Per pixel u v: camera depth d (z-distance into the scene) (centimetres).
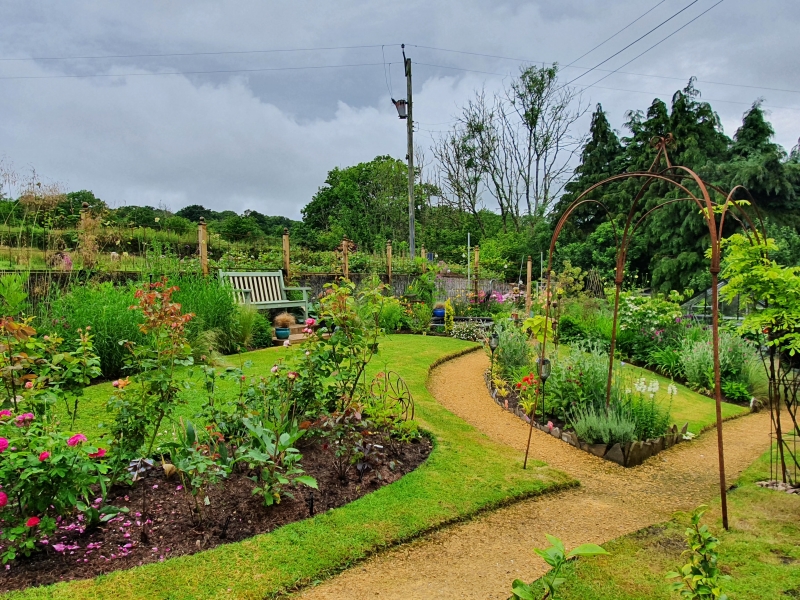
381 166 3362
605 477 384
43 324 524
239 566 226
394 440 404
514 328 791
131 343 305
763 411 619
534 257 2325
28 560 220
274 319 934
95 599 196
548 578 153
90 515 237
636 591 230
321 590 221
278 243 1410
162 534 248
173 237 1081
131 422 282
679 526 300
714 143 1733
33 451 218
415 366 726
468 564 250
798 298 333
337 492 308
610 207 1995
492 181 2973
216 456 283
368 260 1371
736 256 357
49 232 766
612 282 1543
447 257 2666
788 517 310
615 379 538
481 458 386
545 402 523
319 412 365
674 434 477
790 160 1563
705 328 923
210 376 332
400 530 270
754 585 234
